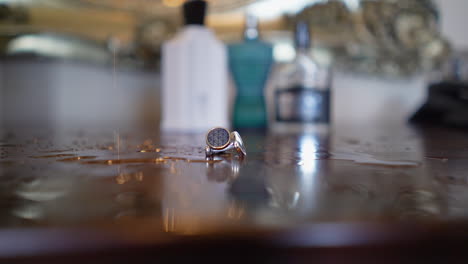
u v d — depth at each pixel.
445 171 0.10
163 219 0.05
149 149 0.15
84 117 0.42
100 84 0.42
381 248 0.05
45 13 0.37
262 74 0.38
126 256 0.05
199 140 0.20
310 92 0.35
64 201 0.06
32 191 0.07
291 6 0.46
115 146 0.17
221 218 0.05
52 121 0.40
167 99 0.32
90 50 0.40
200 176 0.09
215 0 0.43
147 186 0.07
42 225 0.05
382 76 0.53
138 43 0.42
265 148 0.17
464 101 0.38
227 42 0.44
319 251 0.05
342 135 0.27
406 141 0.21
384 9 0.50
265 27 0.45
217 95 0.32
